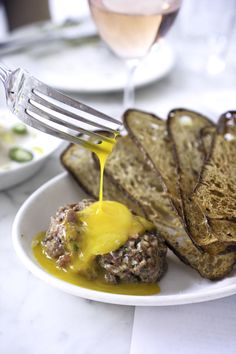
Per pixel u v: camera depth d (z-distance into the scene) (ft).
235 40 2.24
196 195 1.17
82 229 1.07
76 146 1.39
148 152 1.36
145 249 1.06
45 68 1.89
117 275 1.05
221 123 1.44
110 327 1.03
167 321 1.04
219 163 1.31
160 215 1.23
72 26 2.16
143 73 1.86
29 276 1.12
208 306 1.07
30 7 2.76
